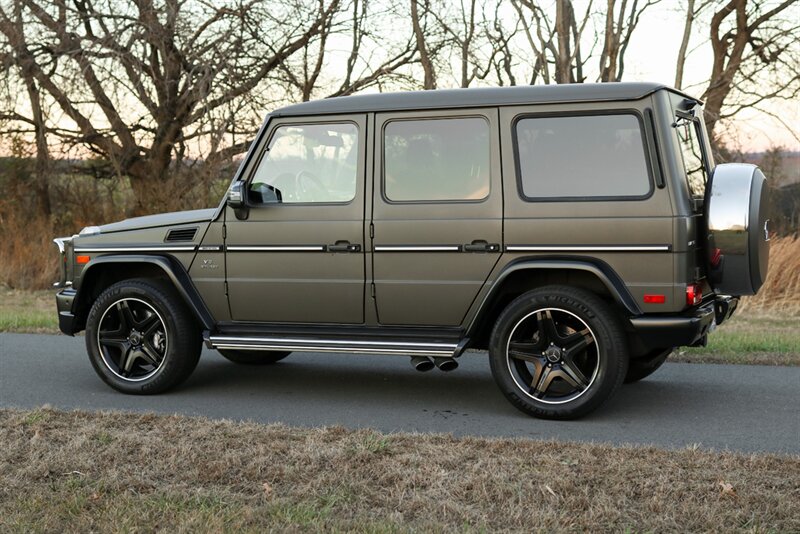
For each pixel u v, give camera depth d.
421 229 6.09
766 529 3.74
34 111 20.47
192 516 3.91
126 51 19.11
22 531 3.77
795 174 17.45
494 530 3.79
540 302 5.84
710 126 18.16
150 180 20.69
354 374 7.68
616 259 5.72
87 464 4.71
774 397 6.66
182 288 6.62
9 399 6.67
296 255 6.39
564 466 4.59
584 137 5.82
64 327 7.12
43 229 20.36
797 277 13.20
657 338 5.66
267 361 8.19
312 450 4.91
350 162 6.29
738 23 18.30
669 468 4.54
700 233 5.90
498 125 5.98
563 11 19.17
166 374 6.72
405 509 4.05
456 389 7.04
